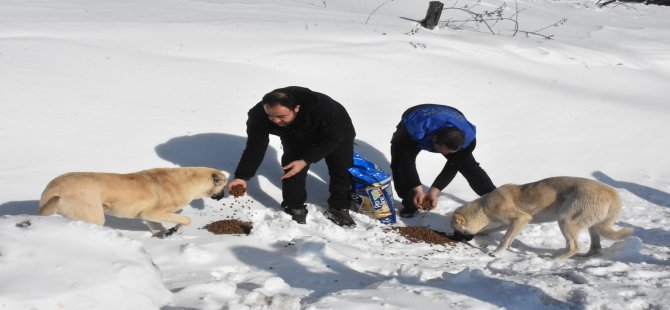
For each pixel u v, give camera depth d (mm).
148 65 8766
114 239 3643
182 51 9555
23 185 5699
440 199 7035
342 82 9180
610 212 5422
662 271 4781
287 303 3707
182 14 11680
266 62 9398
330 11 13352
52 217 3688
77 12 11320
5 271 3197
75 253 3461
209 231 5293
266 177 6906
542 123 8789
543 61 11180
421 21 12766
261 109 5719
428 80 9539
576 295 4164
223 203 6168
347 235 5629
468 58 10664
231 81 8680
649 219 6637
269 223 5312
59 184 4594
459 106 8984
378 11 14281
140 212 4977
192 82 8492
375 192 6312
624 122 8977
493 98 9297
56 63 8305
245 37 10281
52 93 7488
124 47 9406
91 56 8734
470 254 5617
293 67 9352
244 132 7609
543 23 15000
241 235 5234
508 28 13891
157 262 4500
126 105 7625
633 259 5348
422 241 5832
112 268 3439
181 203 5312
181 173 5344
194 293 3746
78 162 6277
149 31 10133
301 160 5504
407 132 6301
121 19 10898
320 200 6727
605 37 13953
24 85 7508
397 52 10305
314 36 10594
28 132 6609
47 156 6270
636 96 10109
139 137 6992
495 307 3824
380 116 8484
